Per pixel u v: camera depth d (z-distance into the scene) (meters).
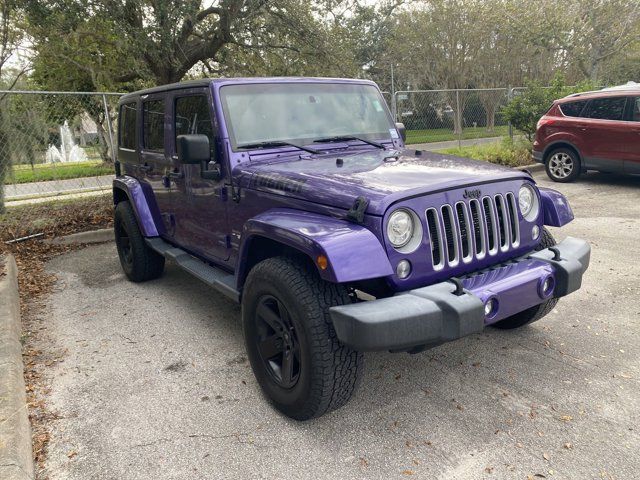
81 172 10.96
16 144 9.48
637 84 9.50
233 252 3.82
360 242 2.59
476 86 26.92
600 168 9.37
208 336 4.30
